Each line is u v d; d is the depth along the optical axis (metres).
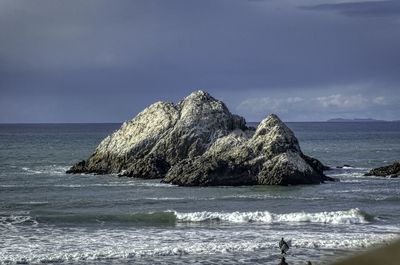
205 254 37.38
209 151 80.94
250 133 85.44
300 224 48.84
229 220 50.78
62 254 36.91
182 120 86.25
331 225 48.25
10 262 35.56
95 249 38.75
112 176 85.31
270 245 39.06
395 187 73.50
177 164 77.81
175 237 43.09
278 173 74.44
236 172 75.38
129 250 38.22
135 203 61.81
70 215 52.41
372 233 44.06
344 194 67.56
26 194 69.81
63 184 78.12
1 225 48.09
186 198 64.69
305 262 35.25
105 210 57.34
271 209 57.97
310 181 75.75
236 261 35.72
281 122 80.44
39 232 45.19
